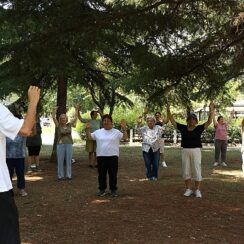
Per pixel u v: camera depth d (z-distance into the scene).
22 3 5.03
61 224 5.07
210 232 4.82
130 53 6.63
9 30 6.61
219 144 11.16
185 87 6.50
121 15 5.30
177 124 6.68
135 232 4.75
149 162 8.37
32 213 5.64
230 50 6.25
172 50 6.13
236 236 4.71
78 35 5.32
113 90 10.69
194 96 6.62
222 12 5.91
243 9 5.77
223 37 6.08
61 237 4.57
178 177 8.80
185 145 6.63
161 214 5.53
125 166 10.81
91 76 10.87
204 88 6.58
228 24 5.94
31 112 2.25
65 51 5.53
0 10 5.16
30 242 4.39
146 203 6.15
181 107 7.05
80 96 20.03
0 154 2.23
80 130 21.41
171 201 6.29
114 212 5.64
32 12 5.11
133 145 19.14
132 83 6.50
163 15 5.49
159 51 6.06
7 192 2.24
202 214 5.59
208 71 6.37
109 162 6.70
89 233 4.71
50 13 5.09
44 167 10.44
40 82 10.73
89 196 6.73
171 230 4.84
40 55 5.32
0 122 2.19
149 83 6.27
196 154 6.59
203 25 6.02
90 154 10.42
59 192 7.15
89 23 5.22
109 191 7.06
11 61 5.50
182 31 5.94
